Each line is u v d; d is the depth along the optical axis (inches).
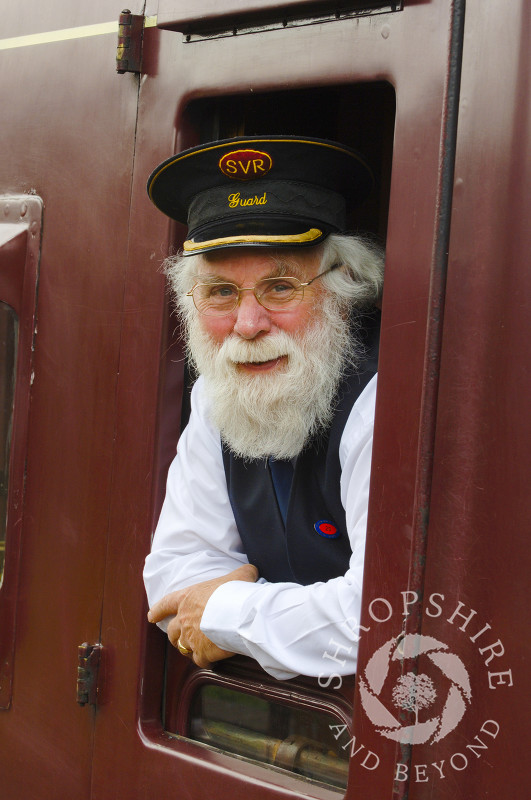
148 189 56.9
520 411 43.9
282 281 56.9
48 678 63.4
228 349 57.8
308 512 57.6
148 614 58.5
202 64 57.3
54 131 65.5
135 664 59.2
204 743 58.5
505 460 44.2
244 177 55.4
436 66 47.1
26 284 66.0
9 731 65.5
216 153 54.6
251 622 53.4
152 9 60.1
